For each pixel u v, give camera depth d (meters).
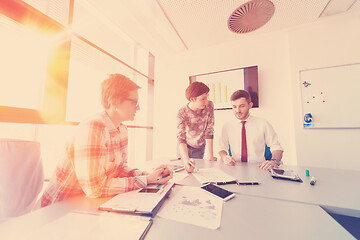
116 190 0.58
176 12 1.85
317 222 0.39
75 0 1.64
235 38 2.38
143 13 1.86
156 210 0.46
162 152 3.01
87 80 1.75
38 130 1.38
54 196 0.62
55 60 1.40
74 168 0.61
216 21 1.99
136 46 2.59
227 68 2.59
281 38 2.30
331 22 1.99
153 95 3.00
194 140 1.70
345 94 1.89
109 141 0.72
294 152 2.12
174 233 0.35
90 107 1.79
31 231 0.35
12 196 0.65
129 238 0.32
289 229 0.36
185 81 2.89
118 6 1.74
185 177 0.83
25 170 0.69
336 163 1.89
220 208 0.48
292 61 2.15
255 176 0.84
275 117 2.25
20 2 1.14
